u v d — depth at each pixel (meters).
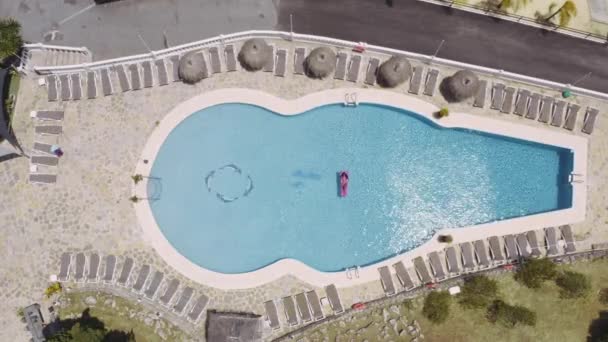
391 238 27.14
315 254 26.78
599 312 26.14
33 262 26.42
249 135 27.48
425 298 25.84
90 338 23.23
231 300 25.70
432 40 28.20
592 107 27.69
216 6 28.64
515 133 27.20
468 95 26.53
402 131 27.78
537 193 27.64
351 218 27.23
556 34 28.44
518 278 26.02
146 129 27.27
